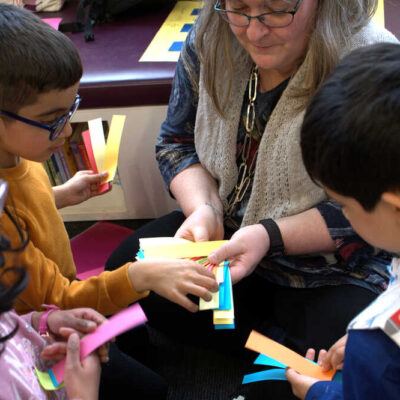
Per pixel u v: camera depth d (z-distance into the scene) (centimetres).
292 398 99
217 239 114
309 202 104
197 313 115
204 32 105
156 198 172
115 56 152
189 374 131
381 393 58
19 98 82
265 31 91
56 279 95
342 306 100
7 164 93
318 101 57
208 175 124
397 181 52
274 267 111
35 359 80
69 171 169
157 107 147
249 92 107
